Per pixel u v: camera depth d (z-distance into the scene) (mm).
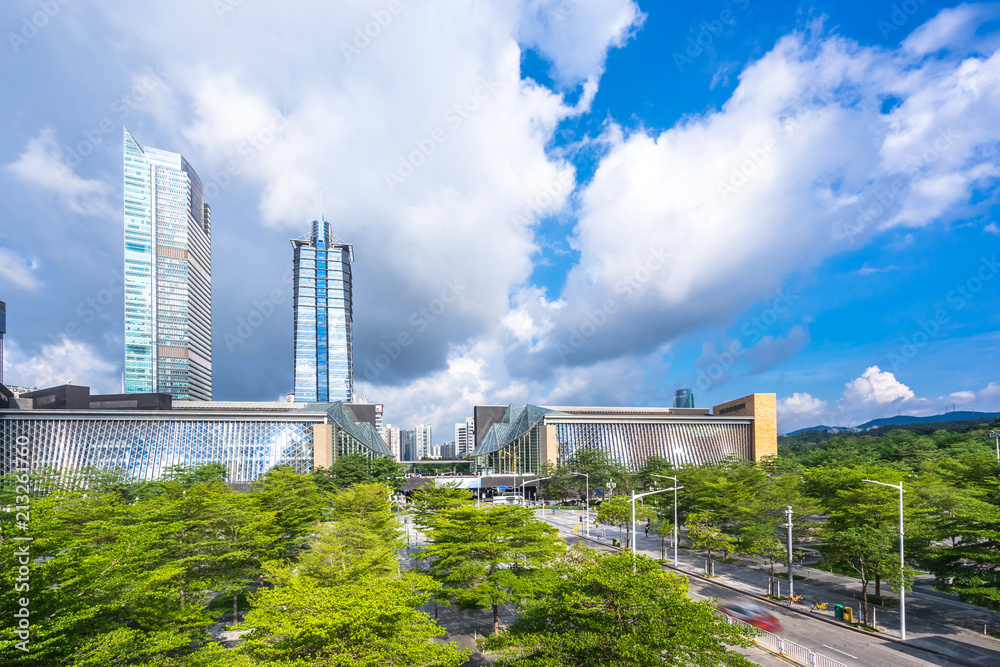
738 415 145625
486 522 33844
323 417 120500
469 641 33562
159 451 107688
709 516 54906
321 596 20000
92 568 20938
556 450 129000
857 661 29516
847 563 37938
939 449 107625
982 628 34875
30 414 101938
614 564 19547
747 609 39625
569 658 17219
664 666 15742
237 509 39344
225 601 41219
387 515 49625
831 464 92812
